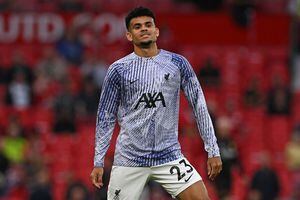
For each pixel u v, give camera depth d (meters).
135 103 24.58
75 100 62.97
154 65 24.58
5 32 73.06
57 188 56.41
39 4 75.62
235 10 73.94
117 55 71.75
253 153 61.66
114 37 73.19
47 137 60.03
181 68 24.69
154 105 24.48
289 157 59.41
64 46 70.38
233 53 73.81
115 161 25.05
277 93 64.81
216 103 67.19
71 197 47.47
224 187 44.94
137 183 24.88
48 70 67.88
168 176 24.69
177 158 24.72
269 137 63.31
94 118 62.81
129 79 24.53
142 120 24.58
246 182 51.66
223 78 71.25
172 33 73.81
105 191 42.22
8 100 65.56
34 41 73.00
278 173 59.41
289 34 74.44
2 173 55.16
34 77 67.31
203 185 24.73
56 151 59.06
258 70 72.88
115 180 25.02
